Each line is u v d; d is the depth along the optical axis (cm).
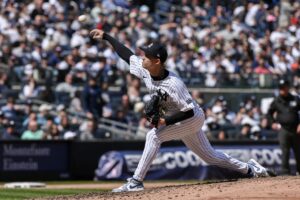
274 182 2947
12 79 6988
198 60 8188
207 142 3269
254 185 2897
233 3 9600
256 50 8738
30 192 4453
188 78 7800
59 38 7688
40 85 6956
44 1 8100
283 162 5225
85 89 6812
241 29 9150
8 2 8038
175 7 9538
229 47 8562
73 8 8212
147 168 3177
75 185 5334
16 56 7188
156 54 3034
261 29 9381
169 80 3077
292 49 9000
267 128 6962
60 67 7156
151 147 3173
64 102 6925
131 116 6981
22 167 5928
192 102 3106
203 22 9181
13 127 6194
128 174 6031
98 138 6444
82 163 6131
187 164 6209
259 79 7938
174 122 3105
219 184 3006
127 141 6234
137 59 3189
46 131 6209
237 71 8262
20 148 5928
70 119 6506
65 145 6094
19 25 7644
